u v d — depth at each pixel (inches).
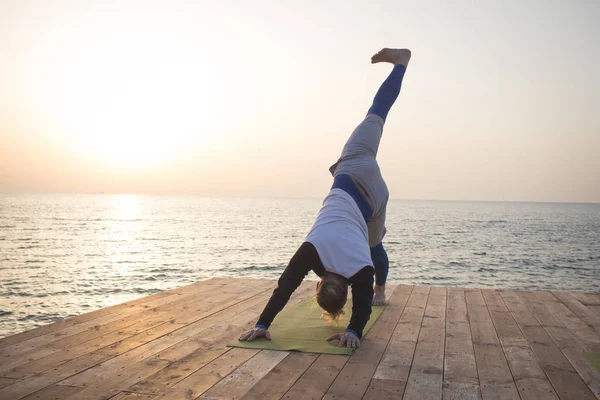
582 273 879.7
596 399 82.5
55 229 2191.2
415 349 113.1
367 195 129.5
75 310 537.6
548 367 99.9
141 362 100.0
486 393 84.8
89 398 80.4
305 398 81.6
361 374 94.6
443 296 182.7
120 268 887.1
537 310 158.4
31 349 107.7
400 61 149.1
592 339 123.0
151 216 3939.5
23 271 852.6
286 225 2706.7
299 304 162.2
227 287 193.5
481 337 124.5
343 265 114.5
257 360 102.7
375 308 160.9
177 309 151.7
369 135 134.9
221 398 81.2
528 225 2903.5
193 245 1425.9
